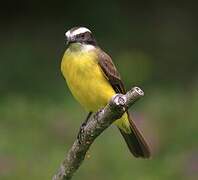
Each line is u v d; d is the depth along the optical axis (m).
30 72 19.39
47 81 18.88
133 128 9.53
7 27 22.59
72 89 9.40
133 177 13.91
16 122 15.74
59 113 16.03
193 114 15.93
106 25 22.38
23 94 17.83
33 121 15.76
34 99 17.12
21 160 14.20
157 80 19.16
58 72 19.44
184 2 23.75
